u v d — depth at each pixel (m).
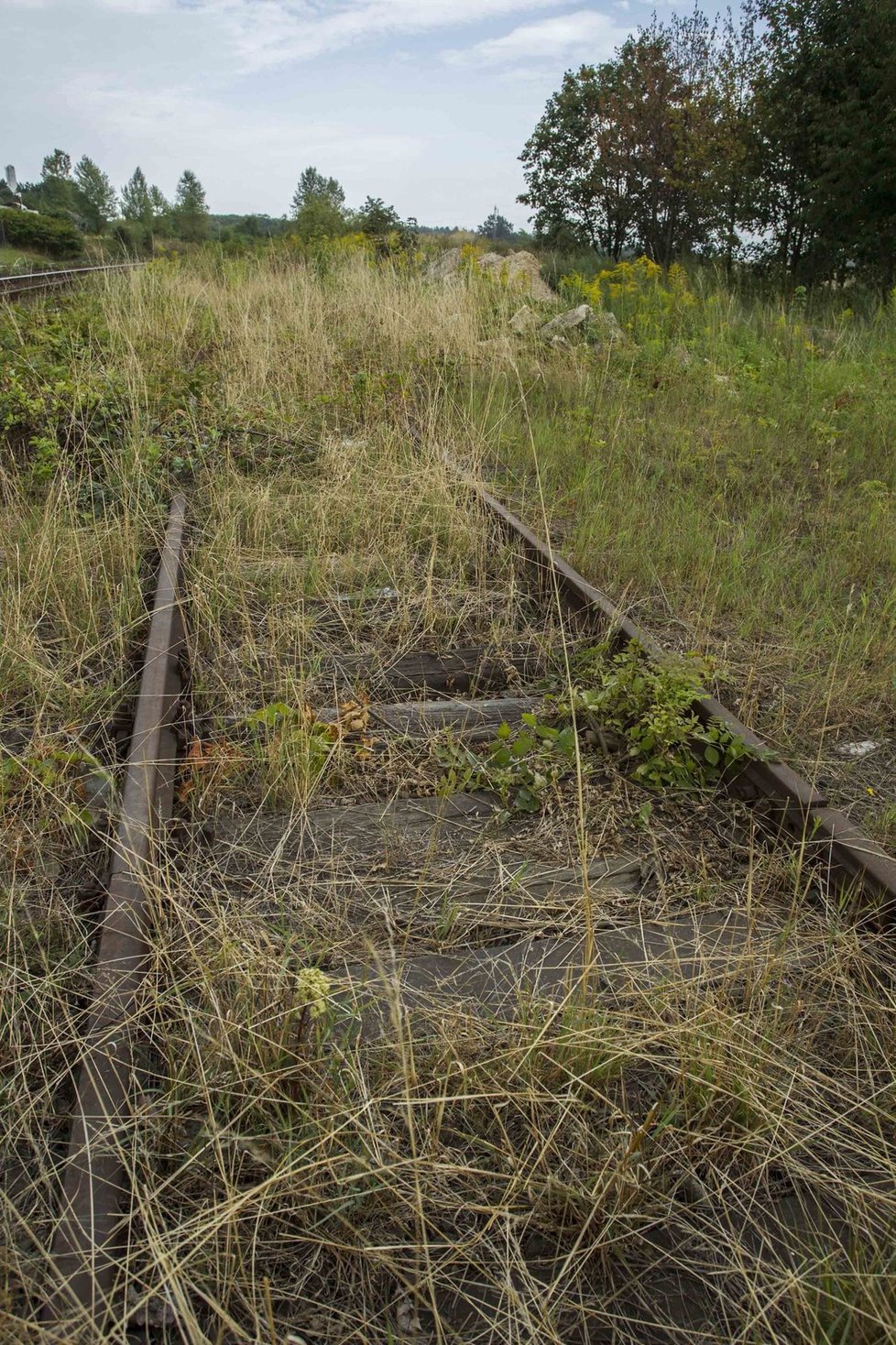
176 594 4.61
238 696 4.06
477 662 4.51
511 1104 2.23
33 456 6.64
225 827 3.23
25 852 2.98
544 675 4.41
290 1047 2.26
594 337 11.87
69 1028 2.34
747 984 2.53
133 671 4.13
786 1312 1.86
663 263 24.66
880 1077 2.36
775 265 22.69
